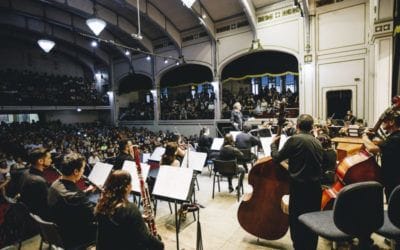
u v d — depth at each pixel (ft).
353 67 28.09
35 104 49.83
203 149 20.72
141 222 5.61
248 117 36.47
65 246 7.24
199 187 16.99
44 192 8.84
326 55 29.73
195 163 14.61
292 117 33.24
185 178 8.62
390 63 20.01
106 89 63.26
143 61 52.24
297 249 7.15
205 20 37.19
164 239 10.25
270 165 8.98
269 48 33.99
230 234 10.42
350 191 5.16
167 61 47.80
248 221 9.35
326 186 10.05
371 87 26.81
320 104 30.48
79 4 36.32
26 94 50.65
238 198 14.21
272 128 26.94
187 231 10.87
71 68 65.00
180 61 44.60
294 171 7.04
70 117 64.13
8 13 42.50
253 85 53.01
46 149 9.64
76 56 61.46
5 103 45.93
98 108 60.03
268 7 33.60
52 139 37.93
